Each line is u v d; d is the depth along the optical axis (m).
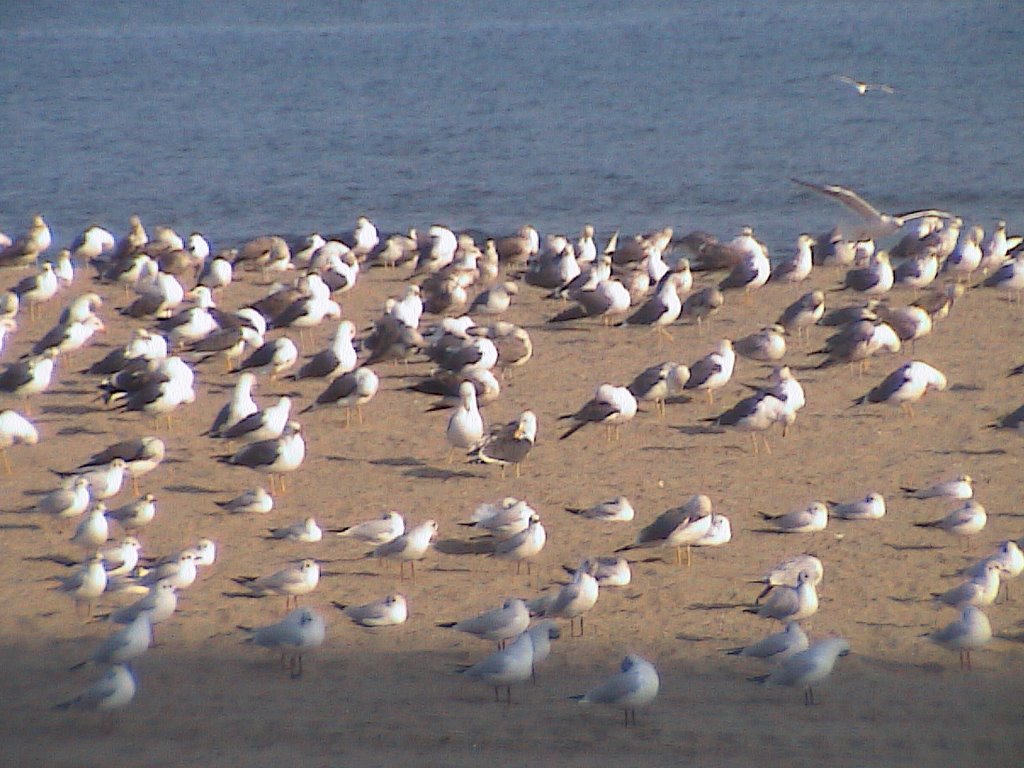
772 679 16.81
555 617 18.39
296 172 64.94
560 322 33.50
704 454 24.95
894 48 102.44
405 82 97.44
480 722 16.12
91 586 18.88
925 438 25.41
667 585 20.00
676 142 69.94
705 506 20.53
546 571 20.48
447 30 128.88
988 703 16.75
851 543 21.27
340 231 52.66
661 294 31.92
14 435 24.31
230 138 76.06
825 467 24.22
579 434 26.03
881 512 21.81
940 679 17.41
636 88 90.06
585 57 106.25
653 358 30.56
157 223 55.28
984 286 34.28
